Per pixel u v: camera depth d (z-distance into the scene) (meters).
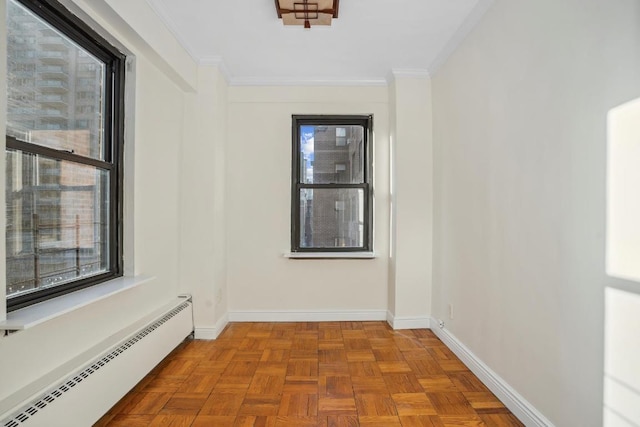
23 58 1.62
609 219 1.37
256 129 3.67
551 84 1.70
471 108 2.55
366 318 3.71
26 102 1.64
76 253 1.99
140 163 2.46
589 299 1.47
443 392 2.25
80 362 1.75
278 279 3.69
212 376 2.46
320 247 3.75
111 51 2.20
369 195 3.74
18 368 1.47
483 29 2.36
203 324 3.18
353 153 3.77
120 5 1.95
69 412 1.55
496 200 2.21
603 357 1.40
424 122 3.43
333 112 3.70
